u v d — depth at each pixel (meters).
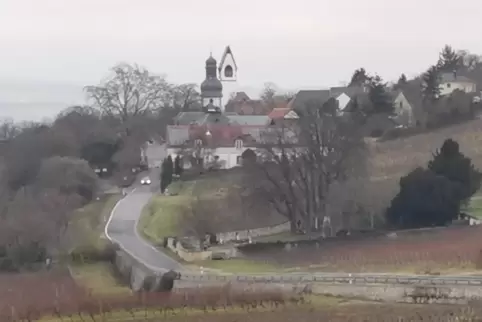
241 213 123.38
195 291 82.69
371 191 120.81
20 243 109.75
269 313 75.31
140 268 96.88
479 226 107.56
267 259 100.88
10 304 83.69
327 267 93.25
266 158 124.44
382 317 72.31
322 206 116.88
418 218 110.62
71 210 132.62
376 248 100.88
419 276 83.88
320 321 72.00
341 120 135.00
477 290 77.81
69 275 99.12
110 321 75.75
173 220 122.19
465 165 113.50
